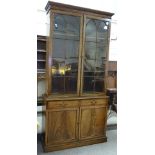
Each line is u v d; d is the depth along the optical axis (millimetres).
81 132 2633
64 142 2523
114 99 3223
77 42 2580
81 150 2539
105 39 2762
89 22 2625
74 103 2547
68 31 2531
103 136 2812
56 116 2453
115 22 3195
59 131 2486
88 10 2533
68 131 2539
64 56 2559
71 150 2525
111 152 2508
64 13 2410
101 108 2770
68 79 2598
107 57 2777
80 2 2898
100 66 2814
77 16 2508
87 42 2660
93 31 2688
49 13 2395
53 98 2422
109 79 3273
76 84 2621
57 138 2482
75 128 2582
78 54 2584
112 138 2971
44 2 2701
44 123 2527
